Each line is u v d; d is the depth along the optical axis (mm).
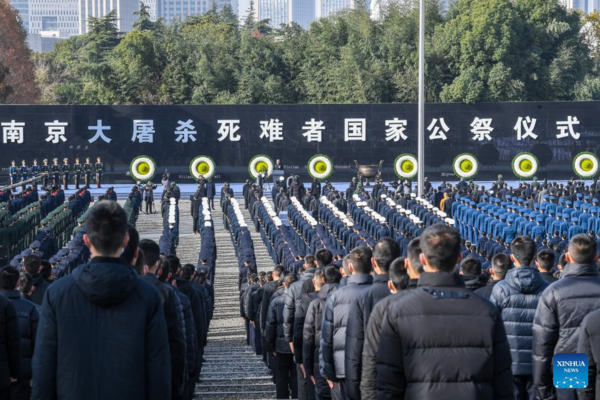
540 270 11750
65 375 6547
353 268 9953
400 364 6434
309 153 73562
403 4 94562
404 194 54594
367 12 96812
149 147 72875
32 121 71438
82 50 129625
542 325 9102
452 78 88500
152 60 97812
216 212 63250
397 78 88625
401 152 73500
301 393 13930
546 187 54438
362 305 8469
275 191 60562
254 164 73438
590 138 73312
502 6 85312
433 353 6332
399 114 73312
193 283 17531
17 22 108375
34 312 10883
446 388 6297
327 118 73438
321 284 12555
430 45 89062
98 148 72312
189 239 51344
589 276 9180
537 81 89250
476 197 53344
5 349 9602
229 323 29750
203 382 18203
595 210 43875
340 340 9734
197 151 73250
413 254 7887
